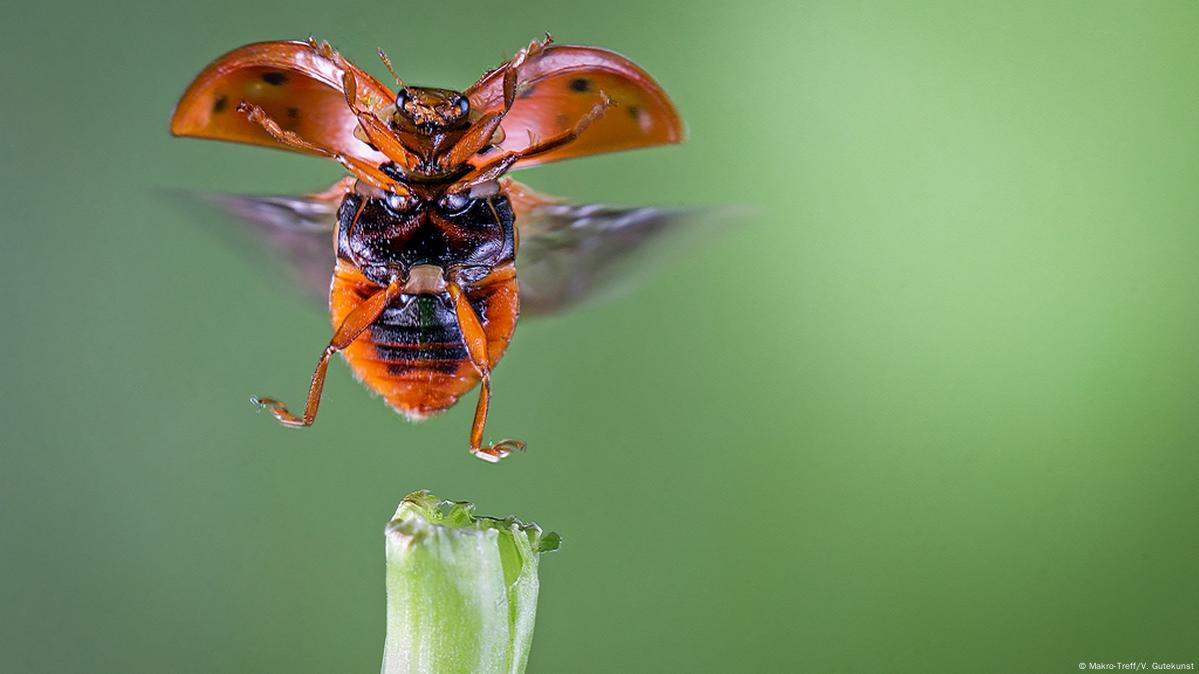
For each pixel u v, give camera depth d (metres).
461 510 0.08
